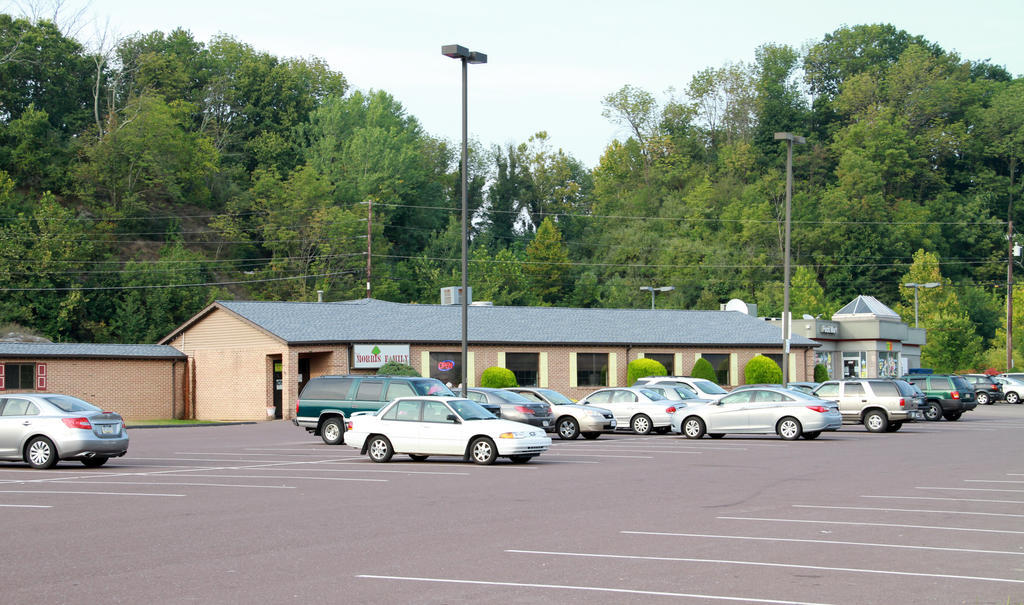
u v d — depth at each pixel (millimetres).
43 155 85188
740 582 10023
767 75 127312
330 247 86625
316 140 104750
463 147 33531
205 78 109250
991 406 63438
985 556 11508
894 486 18844
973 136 119875
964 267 112250
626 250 101750
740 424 33031
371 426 24859
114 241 83250
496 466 23438
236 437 36312
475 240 112500
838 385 37875
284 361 47562
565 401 35250
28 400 23516
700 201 105688
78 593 9648
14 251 69750
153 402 51719
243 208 94875
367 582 10094
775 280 99938
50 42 93375
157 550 12086
